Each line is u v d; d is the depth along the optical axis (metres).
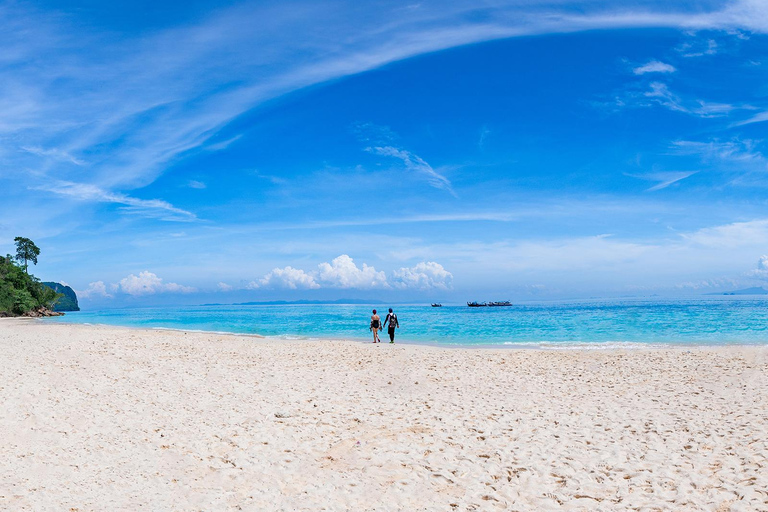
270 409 12.09
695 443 8.91
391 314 29.36
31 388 14.08
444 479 7.60
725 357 19.97
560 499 6.73
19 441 9.32
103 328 44.22
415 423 10.79
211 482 7.56
